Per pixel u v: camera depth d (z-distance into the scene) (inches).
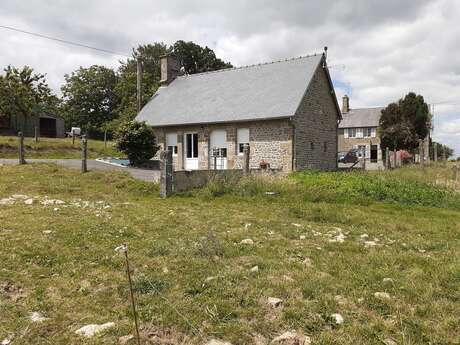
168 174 485.7
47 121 1553.9
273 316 142.9
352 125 2079.2
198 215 351.3
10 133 1381.6
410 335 131.7
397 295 164.9
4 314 140.0
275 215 370.3
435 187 579.5
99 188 494.9
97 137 2240.4
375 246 257.1
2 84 1087.6
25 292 160.9
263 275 183.6
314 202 468.4
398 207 455.2
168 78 1185.4
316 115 934.4
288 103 842.2
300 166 856.3
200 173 537.3
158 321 136.6
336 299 158.7
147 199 459.5
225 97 975.0
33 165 619.5
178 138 979.9
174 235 261.7
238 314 143.6
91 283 170.6
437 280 183.6
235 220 333.7
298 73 933.8
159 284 169.5
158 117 1018.7
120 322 135.5
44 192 455.5
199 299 154.8
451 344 126.3
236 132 893.2
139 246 229.6
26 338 125.0
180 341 127.0
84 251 213.8
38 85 1156.5
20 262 192.9
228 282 171.9
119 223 289.7
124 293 159.9
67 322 136.5
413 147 1646.2
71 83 2262.6
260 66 1041.5
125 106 1590.8
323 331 133.3
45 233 247.4
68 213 321.1
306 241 265.4
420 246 264.4
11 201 378.3
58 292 161.0
